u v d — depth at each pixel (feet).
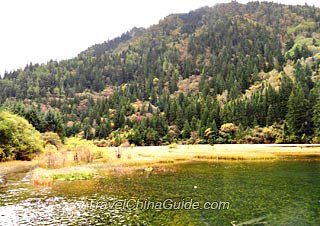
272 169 136.15
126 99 544.21
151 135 343.26
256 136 306.55
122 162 168.96
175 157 193.16
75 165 157.07
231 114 345.72
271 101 337.72
